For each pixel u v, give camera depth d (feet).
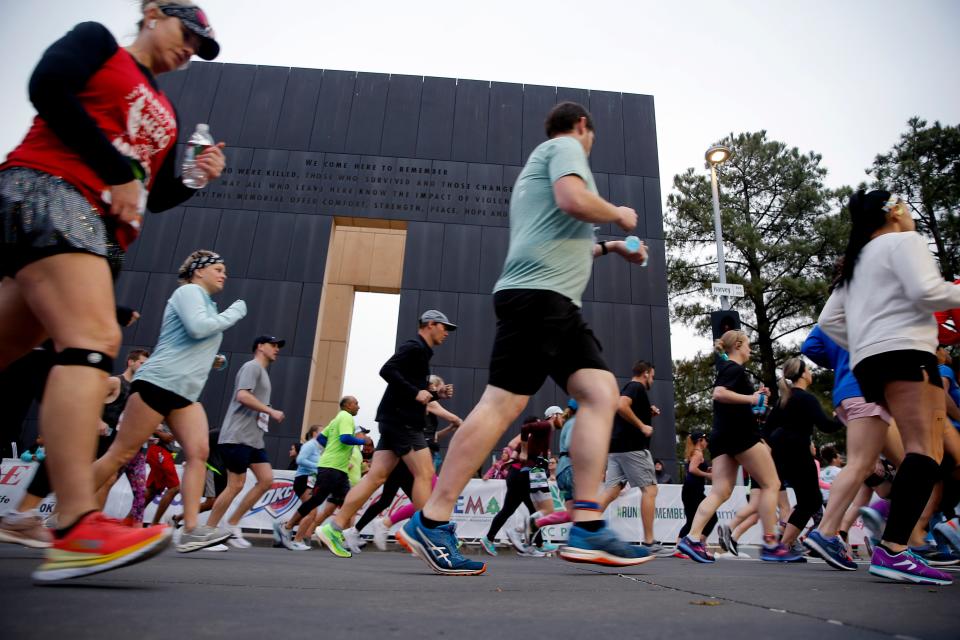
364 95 54.03
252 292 47.09
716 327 26.61
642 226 51.60
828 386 62.28
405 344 13.91
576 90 55.93
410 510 19.77
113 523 4.59
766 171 73.82
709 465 25.43
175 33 5.63
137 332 44.91
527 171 7.80
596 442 7.10
